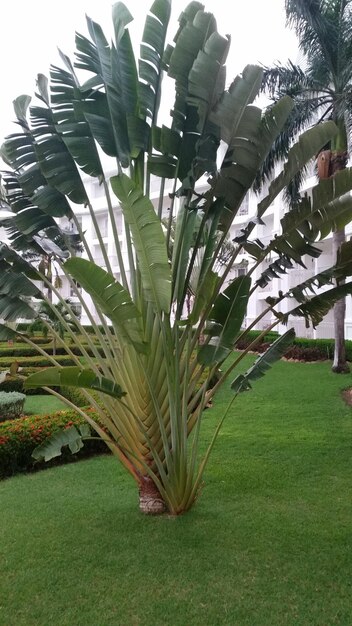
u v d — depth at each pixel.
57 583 3.34
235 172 3.81
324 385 11.31
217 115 3.67
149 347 3.71
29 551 3.79
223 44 3.44
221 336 3.95
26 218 4.55
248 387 4.27
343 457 6.14
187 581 3.33
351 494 4.93
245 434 7.30
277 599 3.12
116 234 4.26
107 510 4.57
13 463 5.86
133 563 3.57
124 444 4.34
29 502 4.88
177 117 3.88
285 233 4.11
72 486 5.37
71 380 3.45
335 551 3.70
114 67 4.00
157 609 3.04
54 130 4.29
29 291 4.45
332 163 11.48
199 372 4.27
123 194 3.14
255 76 3.57
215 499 4.78
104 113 4.10
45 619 2.97
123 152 4.00
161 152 3.98
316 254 4.22
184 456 4.19
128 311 3.36
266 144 3.78
